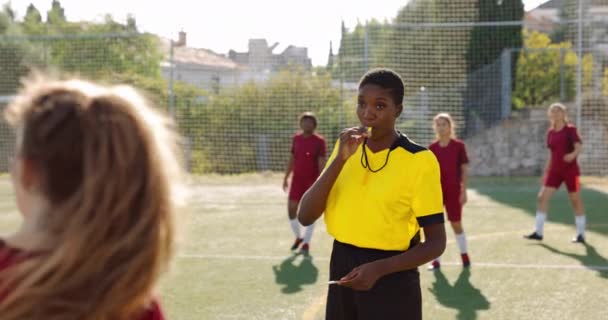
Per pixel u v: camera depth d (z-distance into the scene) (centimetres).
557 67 1997
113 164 119
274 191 1491
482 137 1864
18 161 123
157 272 127
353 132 285
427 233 284
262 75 1831
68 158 118
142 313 129
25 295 116
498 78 1902
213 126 1802
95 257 118
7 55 1872
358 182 290
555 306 582
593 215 1114
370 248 288
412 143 291
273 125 1802
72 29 2133
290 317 556
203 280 686
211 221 1091
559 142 882
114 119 121
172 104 1689
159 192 124
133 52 1911
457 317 551
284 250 849
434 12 1980
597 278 682
